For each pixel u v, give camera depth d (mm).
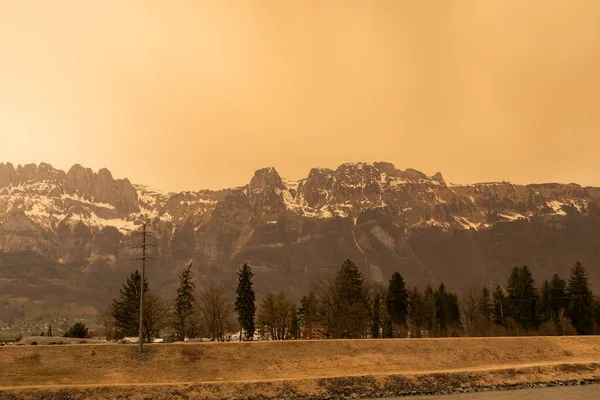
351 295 143250
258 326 162500
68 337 149750
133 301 140000
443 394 88688
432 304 166250
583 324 164750
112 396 78312
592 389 92688
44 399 76125
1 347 87625
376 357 102375
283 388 85375
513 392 89812
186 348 95125
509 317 168750
